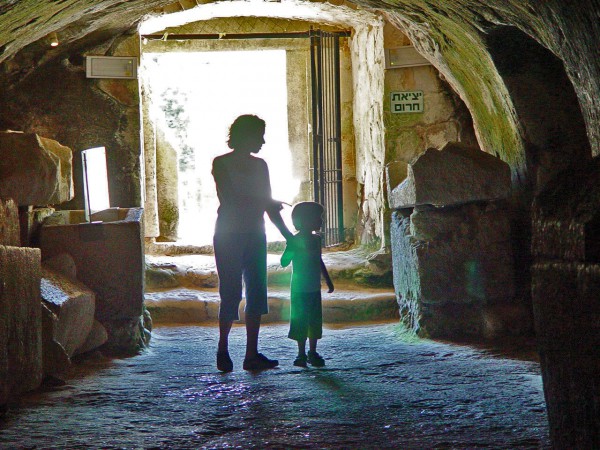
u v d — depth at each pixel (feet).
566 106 24.38
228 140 21.22
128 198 29.40
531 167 25.21
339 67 38.52
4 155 20.18
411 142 31.96
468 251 24.56
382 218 32.91
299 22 39.88
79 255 22.94
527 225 25.72
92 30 27.37
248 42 40.24
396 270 28.48
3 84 28.48
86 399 16.62
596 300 7.16
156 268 32.83
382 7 27.09
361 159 37.83
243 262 20.63
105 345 23.09
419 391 16.84
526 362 20.25
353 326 28.63
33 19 19.97
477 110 28.94
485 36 23.47
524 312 24.47
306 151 42.01
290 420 14.40
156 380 18.85
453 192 24.08
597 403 7.33
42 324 18.26
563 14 16.29
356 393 16.76
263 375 19.35
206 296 30.94
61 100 29.01
